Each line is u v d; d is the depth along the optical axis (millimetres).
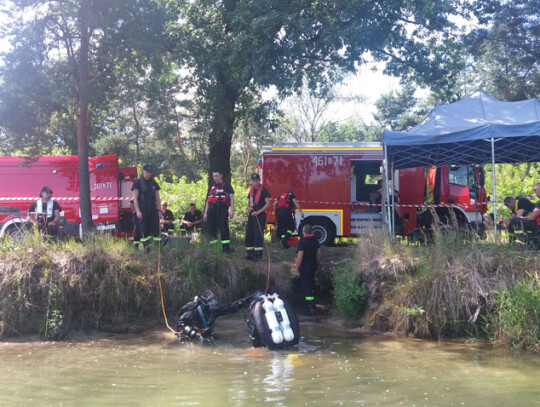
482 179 13812
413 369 6406
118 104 15664
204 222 10984
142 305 9398
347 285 9523
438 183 13930
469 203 13648
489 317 8188
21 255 9258
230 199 10734
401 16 13266
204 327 8266
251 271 10258
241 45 12438
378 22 12930
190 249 10461
